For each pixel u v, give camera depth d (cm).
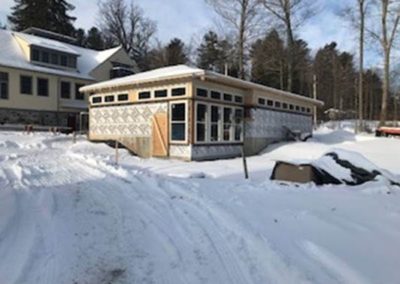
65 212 625
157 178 926
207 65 4616
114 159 1392
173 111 1630
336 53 5947
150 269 411
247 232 513
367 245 465
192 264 423
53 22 5275
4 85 2905
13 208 642
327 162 941
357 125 3906
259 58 3597
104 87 1892
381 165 1403
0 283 370
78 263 424
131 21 5809
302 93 5169
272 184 862
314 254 443
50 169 1076
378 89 5925
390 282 368
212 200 693
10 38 3319
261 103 2019
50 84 3188
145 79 1683
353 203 668
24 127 2861
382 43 3039
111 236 513
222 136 1753
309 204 664
